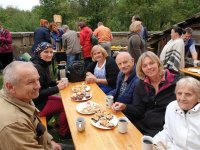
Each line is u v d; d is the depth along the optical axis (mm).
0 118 1407
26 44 8492
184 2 21297
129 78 2793
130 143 1771
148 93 2408
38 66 3039
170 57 3984
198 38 5836
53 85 3488
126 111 2416
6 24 18188
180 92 1729
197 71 4199
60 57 6758
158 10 20734
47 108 3164
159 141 1778
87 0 22812
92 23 22672
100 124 2051
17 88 1559
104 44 6699
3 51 6445
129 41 4930
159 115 2291
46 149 1813
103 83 3652
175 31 3994
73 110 2447
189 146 1708
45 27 6484
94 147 1723
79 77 3557
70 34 6605
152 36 7148
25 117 1524
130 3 22141
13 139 1385
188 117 1734
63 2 21375
